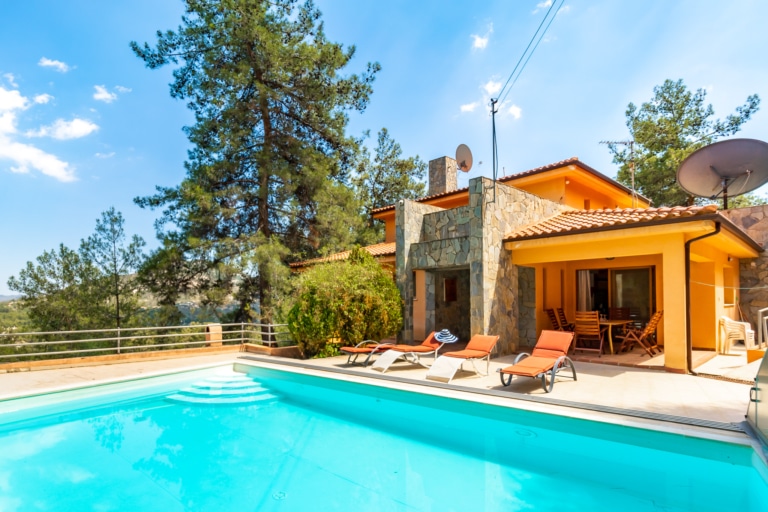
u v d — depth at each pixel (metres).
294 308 12.66
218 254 17.88
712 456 5.01
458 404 7.19
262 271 17.62
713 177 10.70
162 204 18.42
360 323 12.25
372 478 5.11
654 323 10.99
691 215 8.27
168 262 17.00
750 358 9.80
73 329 16.80
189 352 13.68
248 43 17.81
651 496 4.53
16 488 5.04
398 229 13.85
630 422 5.62
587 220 10.95
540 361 7.90
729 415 5.83
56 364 11.36
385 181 34.25
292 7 19.80
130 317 17.72
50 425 7.57
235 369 12.07
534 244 11.10
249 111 18.45
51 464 5.77
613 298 14.33
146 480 5.21
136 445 6.46
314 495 4.70
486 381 8.44
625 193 18.95
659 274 13.04
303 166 19.67
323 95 19.05
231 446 6.34
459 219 13.18
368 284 12.64
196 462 5.74
